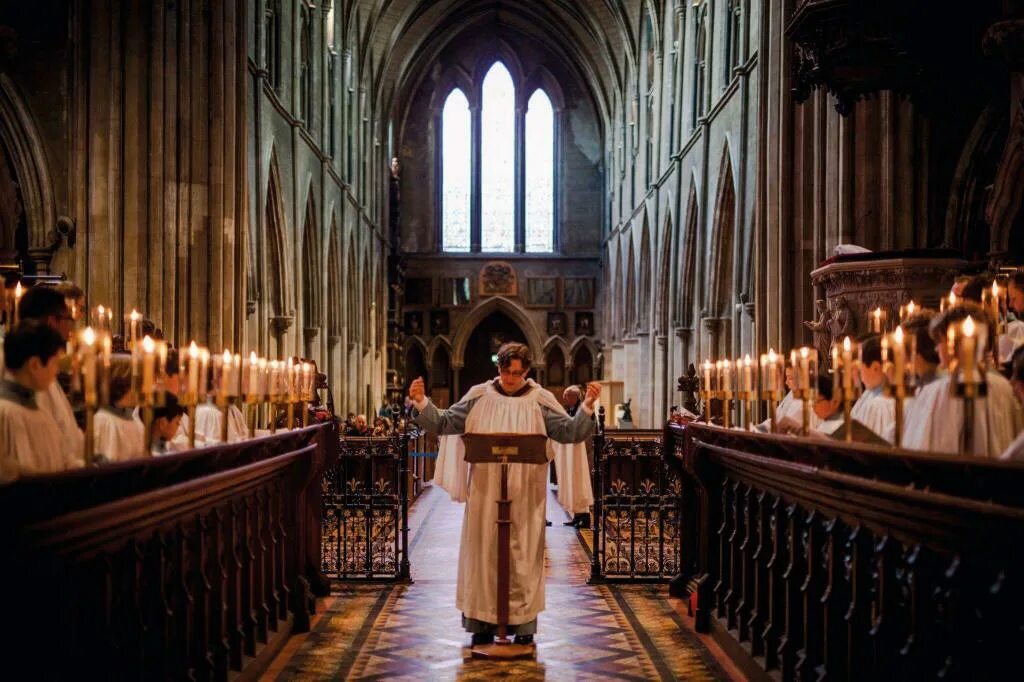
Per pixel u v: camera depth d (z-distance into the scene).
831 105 13.66
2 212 15.80
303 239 27.22
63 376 6.88
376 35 39.22
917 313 5.83
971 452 4.17
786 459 6.27
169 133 15.31
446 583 11.39
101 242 14.85
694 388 13.58
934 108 10.62
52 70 14.98
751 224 20.98
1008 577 3.57
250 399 6.43
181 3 15.47
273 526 8.45
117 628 4.61
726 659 8.06
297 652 8.23
